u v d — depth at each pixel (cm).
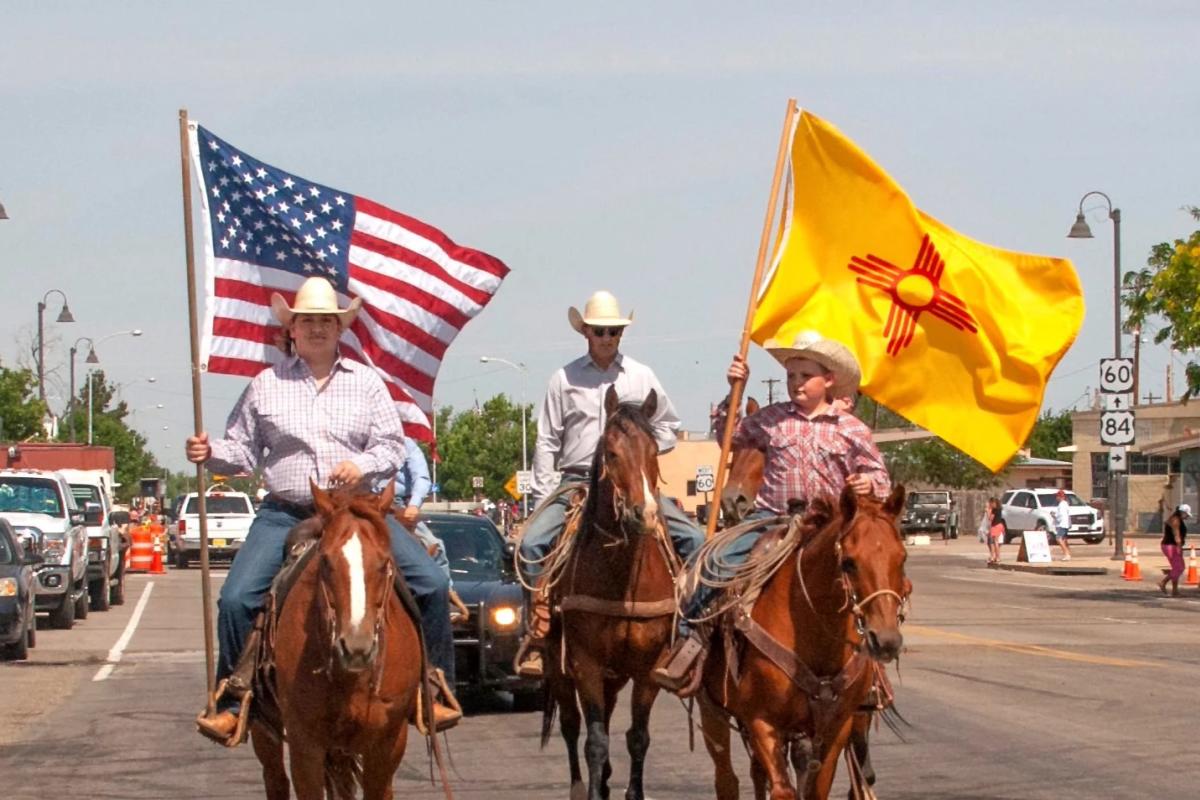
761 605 827
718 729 892
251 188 998
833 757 830
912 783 1112
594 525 990
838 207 1155
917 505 6981
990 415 1144
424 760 1262
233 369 992
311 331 856
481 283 1045
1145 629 2523
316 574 765
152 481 7031
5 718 1505
